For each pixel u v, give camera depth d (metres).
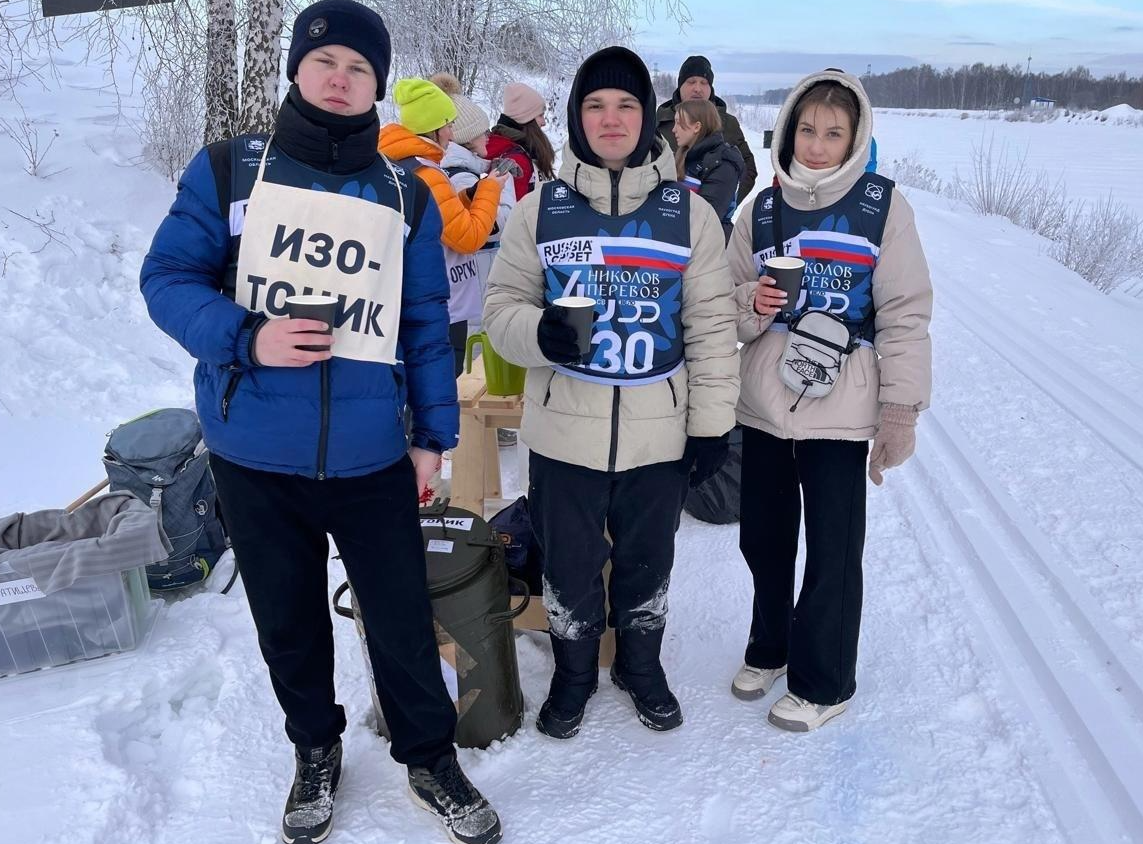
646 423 2.29
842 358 2.36
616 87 2.13
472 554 2.41
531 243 2.32
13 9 6.96
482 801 2.23
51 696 2.64
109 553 2.74
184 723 2.63
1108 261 10.10
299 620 2.08
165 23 7.29
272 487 1.94
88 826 2.16
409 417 2.15
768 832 2.22
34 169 6.60
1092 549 3.58
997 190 14.56
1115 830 2.19
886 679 2.83
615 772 2.44
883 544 3.77
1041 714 2.62
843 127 2.28
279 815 2.29
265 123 7.29
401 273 1.97
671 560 2.51
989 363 6.15
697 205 2.29
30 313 5.25
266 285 1.86
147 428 3.22
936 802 2.31
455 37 9.73
